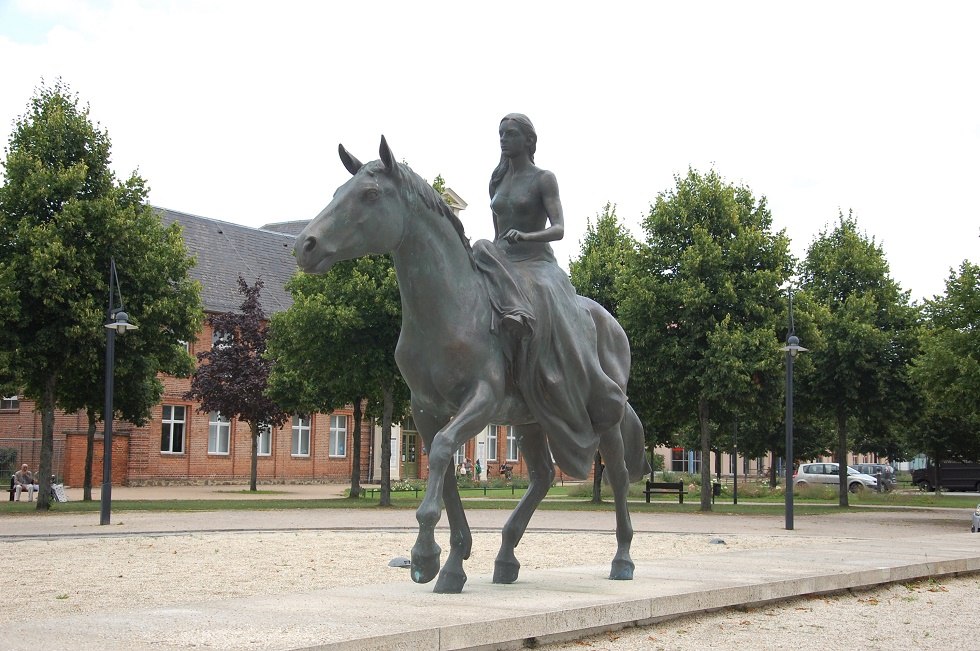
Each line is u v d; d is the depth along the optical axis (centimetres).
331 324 3266
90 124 2973
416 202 703
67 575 1252
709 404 3422
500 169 840
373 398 3731
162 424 4934
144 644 524
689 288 3266
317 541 1822
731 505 3775
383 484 3281
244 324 4259
